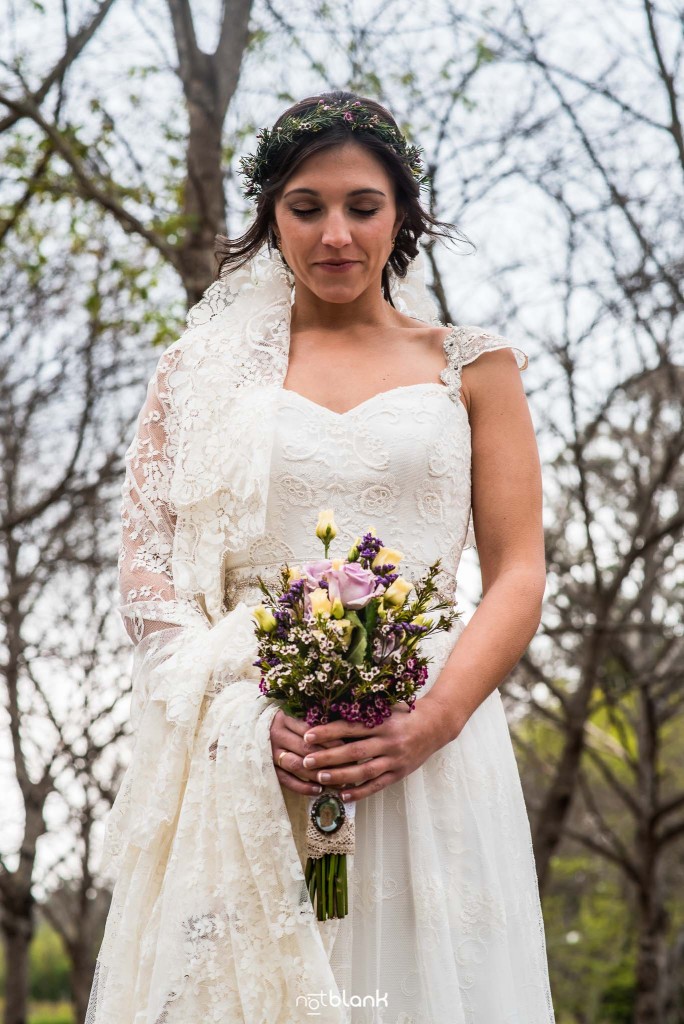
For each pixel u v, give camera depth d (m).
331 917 2.25
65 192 7.39
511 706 10.25
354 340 2.77
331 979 2.20
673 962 15.76
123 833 2.51
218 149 6.50
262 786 2.28
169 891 2.34
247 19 6.57
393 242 2.91
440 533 2.59
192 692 2.43
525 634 2.50
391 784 2.33
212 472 2.63
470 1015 2.34
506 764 2.64
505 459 2.68
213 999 2.27
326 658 2.21
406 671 2.22
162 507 2.71
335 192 2.58
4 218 8.38
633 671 10.62
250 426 2.60
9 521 8.49
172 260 6.50
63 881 11.74
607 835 12.22
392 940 2.36
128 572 2.65
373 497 2.55
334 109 2.62
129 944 2.40
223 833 2.32
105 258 8.69
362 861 2.36
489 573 2.65
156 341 7.92
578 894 18.70
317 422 2.58
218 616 2.61
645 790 11.88
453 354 2.73
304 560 2.54
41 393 9.38
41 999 33.47
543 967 2.55
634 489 9.80
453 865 2.43
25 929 10.39
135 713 2.55
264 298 2.83
